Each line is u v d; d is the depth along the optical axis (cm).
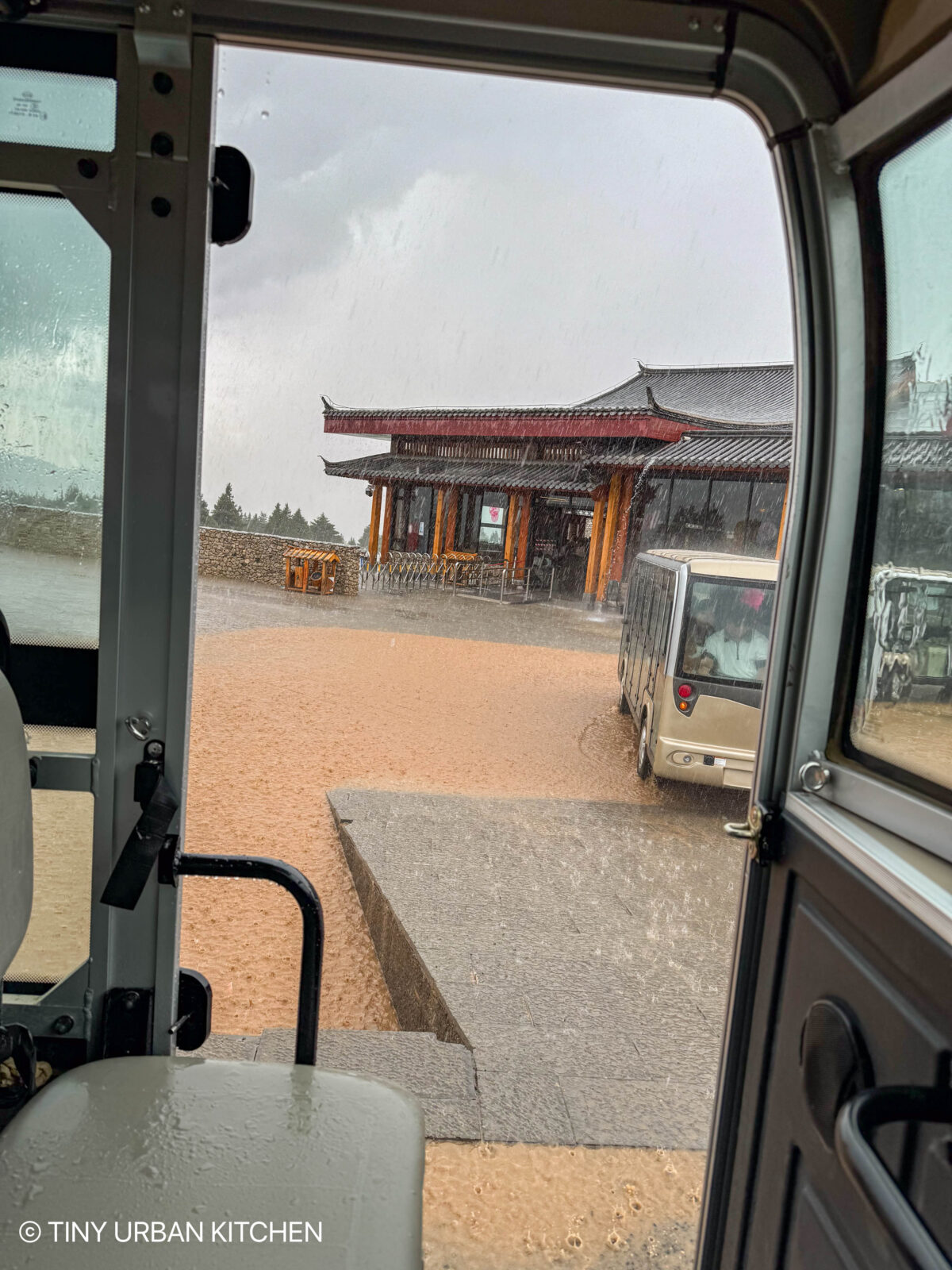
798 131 124
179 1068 117
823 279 129
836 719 136
